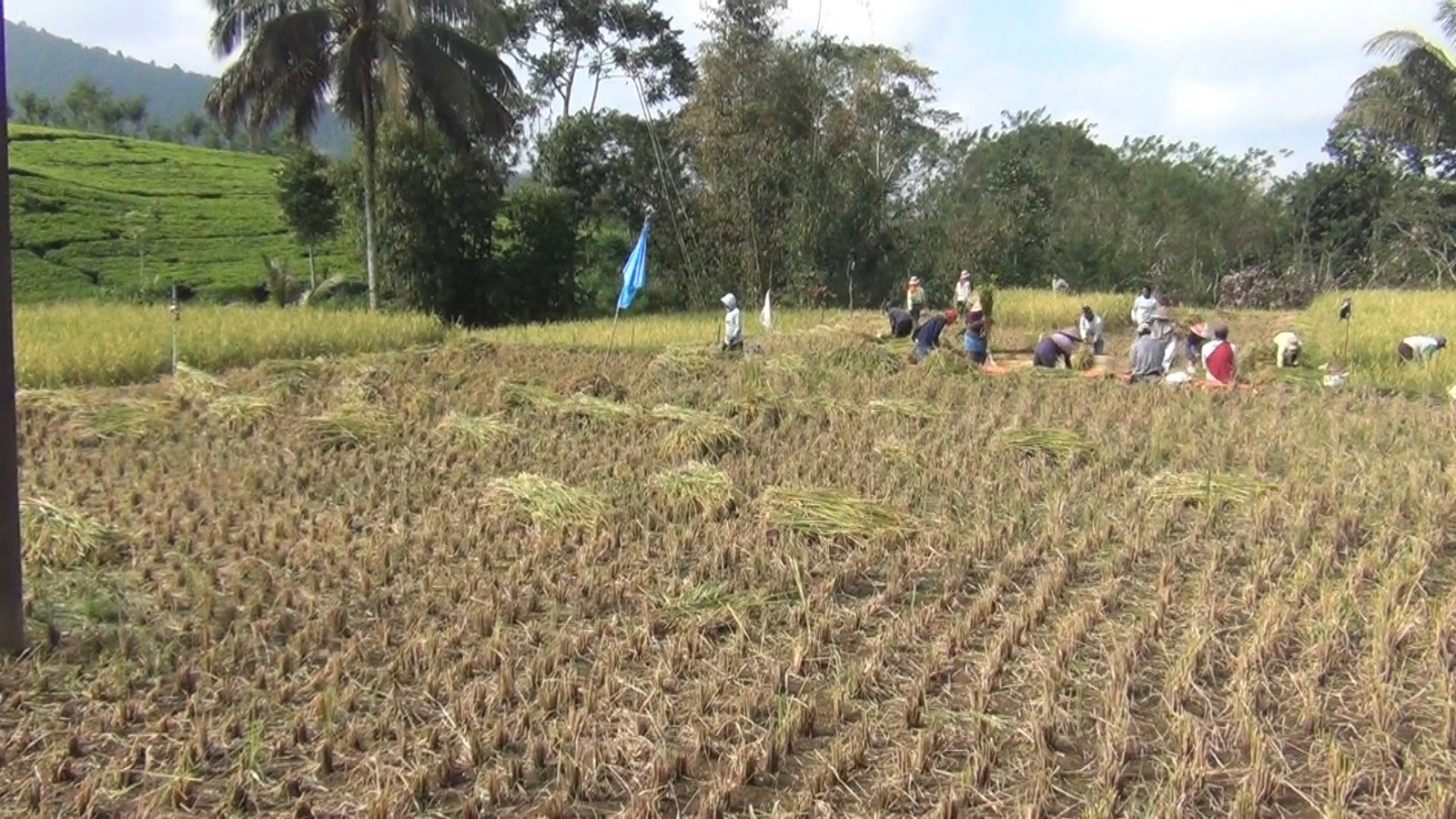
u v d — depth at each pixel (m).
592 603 6.52
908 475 9.34
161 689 5.44
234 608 6.29
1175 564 7.14
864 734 4.96
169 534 7.66
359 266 40.72
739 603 6.47
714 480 8.55
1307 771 4.77
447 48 26.00
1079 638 6.05
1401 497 8.30
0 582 5.63
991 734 5.03
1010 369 15.27
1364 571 6.92
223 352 16.30
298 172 34.50
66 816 4.41
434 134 29.36
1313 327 21.03
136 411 11.09
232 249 42.28
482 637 6.12
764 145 31.91
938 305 33.84
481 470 9.50
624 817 4.38
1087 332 19.16
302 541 7.46
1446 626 5.91
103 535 7.35
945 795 4.49
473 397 12.27
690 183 36.19
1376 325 18.25
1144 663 5.82
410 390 12.66
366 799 4.55
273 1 24.34
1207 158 43.94
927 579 7.08
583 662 5.85
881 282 33.19
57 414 11.16
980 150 40.22
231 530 7.87
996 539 7.55
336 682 5.50
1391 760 4.82
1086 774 4.77
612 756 4.84
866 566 7.23
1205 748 4.81
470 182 29.88
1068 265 40.66
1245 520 8.11
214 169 56.00
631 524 7.94
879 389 13.50
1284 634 5.98
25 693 5.28
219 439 10.42
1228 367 13.78
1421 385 13.80
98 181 49.41
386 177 28.69
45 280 35.62
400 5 23.00
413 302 30.28
